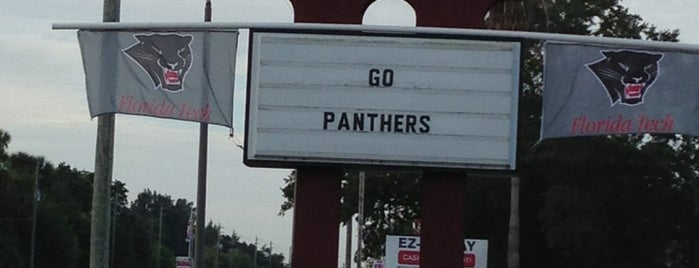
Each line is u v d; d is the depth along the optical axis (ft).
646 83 55.47
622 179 151.43
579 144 149.38
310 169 56.29
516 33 55.57
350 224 197.26
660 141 153.58
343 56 55.93
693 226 157.79
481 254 108.58
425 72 55.72
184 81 56.29
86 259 303.89
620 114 55.67
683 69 55.47
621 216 155.63
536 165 152.76
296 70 56.08
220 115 56.18
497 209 163.12
